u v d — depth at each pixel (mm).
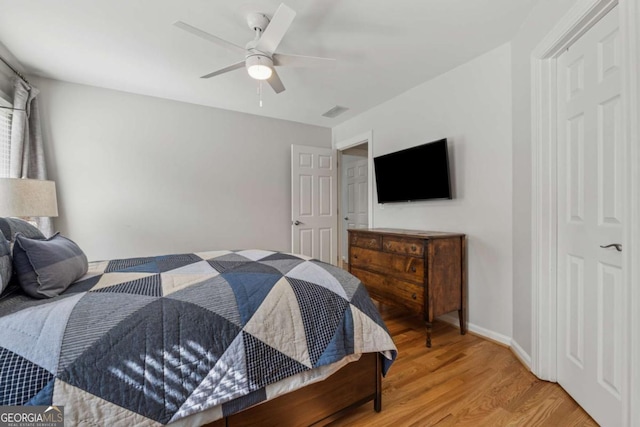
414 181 2807
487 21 1897
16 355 757
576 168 1495
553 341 1672
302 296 1231
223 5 1745
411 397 1566
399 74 2652
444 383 1691
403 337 2338
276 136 3969
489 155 2254
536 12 1737
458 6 1757
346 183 5785
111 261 1654
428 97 2795
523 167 1916
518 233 1989
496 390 1622
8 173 2387
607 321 1293
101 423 777
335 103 3387
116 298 1012
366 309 1373
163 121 3221
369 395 1410
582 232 1453
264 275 1325
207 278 1271
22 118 2391
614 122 1252
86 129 2854
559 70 1615
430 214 2791
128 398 816
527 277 1871
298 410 1190
